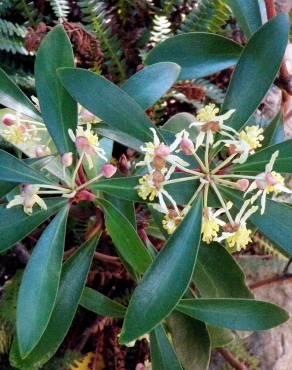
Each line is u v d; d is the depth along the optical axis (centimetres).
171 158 19
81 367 32
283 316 23
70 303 22
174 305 19
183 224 20
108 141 26
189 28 37
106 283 34
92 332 32
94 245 23
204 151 21
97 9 36
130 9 39
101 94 20
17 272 32
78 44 35
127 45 38
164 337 23
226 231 20
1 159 19
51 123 21
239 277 25
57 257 20
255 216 21
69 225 32
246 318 23
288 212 21
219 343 27
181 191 20
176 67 22
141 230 26
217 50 25
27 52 35
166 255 19
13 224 20
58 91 21
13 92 22
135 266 21
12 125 23
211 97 37
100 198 21
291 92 27
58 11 36
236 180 21
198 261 25
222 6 36
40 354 22
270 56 21
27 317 19
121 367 33
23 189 20
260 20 25
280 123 27
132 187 20
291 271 34
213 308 23
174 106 38
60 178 22
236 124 21
